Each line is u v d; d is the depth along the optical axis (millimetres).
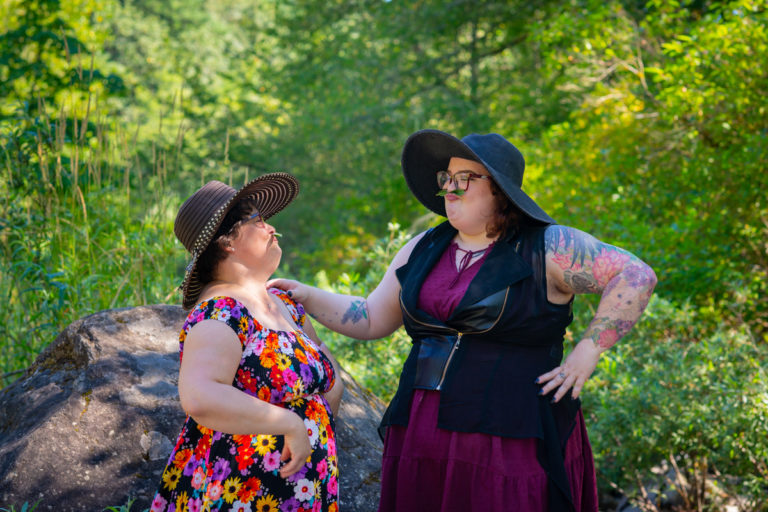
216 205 2057
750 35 5973
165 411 2859
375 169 13242
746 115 6195
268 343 1955
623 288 2158
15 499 2590
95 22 10578
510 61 15078
